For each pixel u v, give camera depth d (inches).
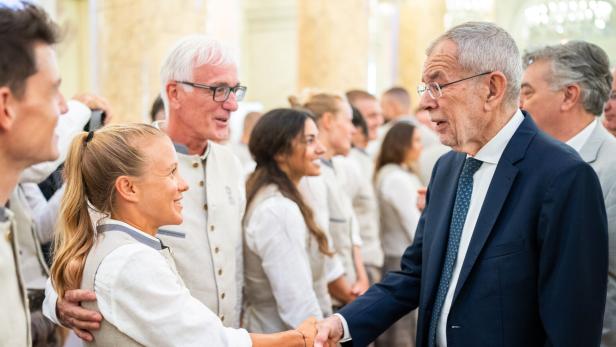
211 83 80.9
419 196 118.2
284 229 88.7
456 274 68.4
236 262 90.0
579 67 82.7
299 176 98.7
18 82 48.1
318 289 101.7
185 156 82.2
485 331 63.9
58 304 62.8
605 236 61.4
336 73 278.5
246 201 93.7
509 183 64.7
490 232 64.4
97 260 59.7
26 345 52.1
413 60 393.7
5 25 47.6
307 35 281.6
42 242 95.3
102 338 58.9
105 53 177.5
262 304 92.6
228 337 62.4
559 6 410.6
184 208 80.2
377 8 534.6
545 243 61.3
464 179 70.3
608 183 78.0
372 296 80.5
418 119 231.6
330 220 123.8
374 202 151.6
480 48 65.1
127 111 174.7
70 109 95.4
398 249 158.9
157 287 58.9
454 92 65.5
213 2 315.9
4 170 50.1
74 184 62.9
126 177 61.5
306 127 96.6
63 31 52.6
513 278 63.1
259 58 500.1
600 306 60.6
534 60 86.2
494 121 66.8
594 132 83.6
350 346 77.9
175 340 58.9
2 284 49.2
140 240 61.7
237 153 213.6
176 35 176.4
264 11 494.9
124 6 173.5
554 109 84.1
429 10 391.9
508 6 439.2
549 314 60.6
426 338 71.3
